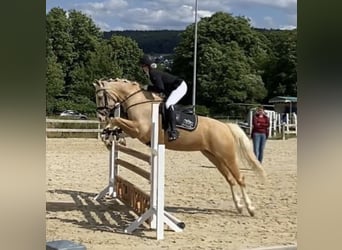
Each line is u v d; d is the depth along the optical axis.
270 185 9.34
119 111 6.70
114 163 8.02
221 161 6.73
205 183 9.66
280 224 6.28
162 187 5.49
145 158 6.00
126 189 7.42
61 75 42.59
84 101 43.34
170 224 5.81
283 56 54.16
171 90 6.50
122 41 55.16
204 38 54.78
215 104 50.44
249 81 50.44
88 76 45.50
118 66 50.84
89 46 49.88
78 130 19.78
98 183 9.58
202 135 6.57
